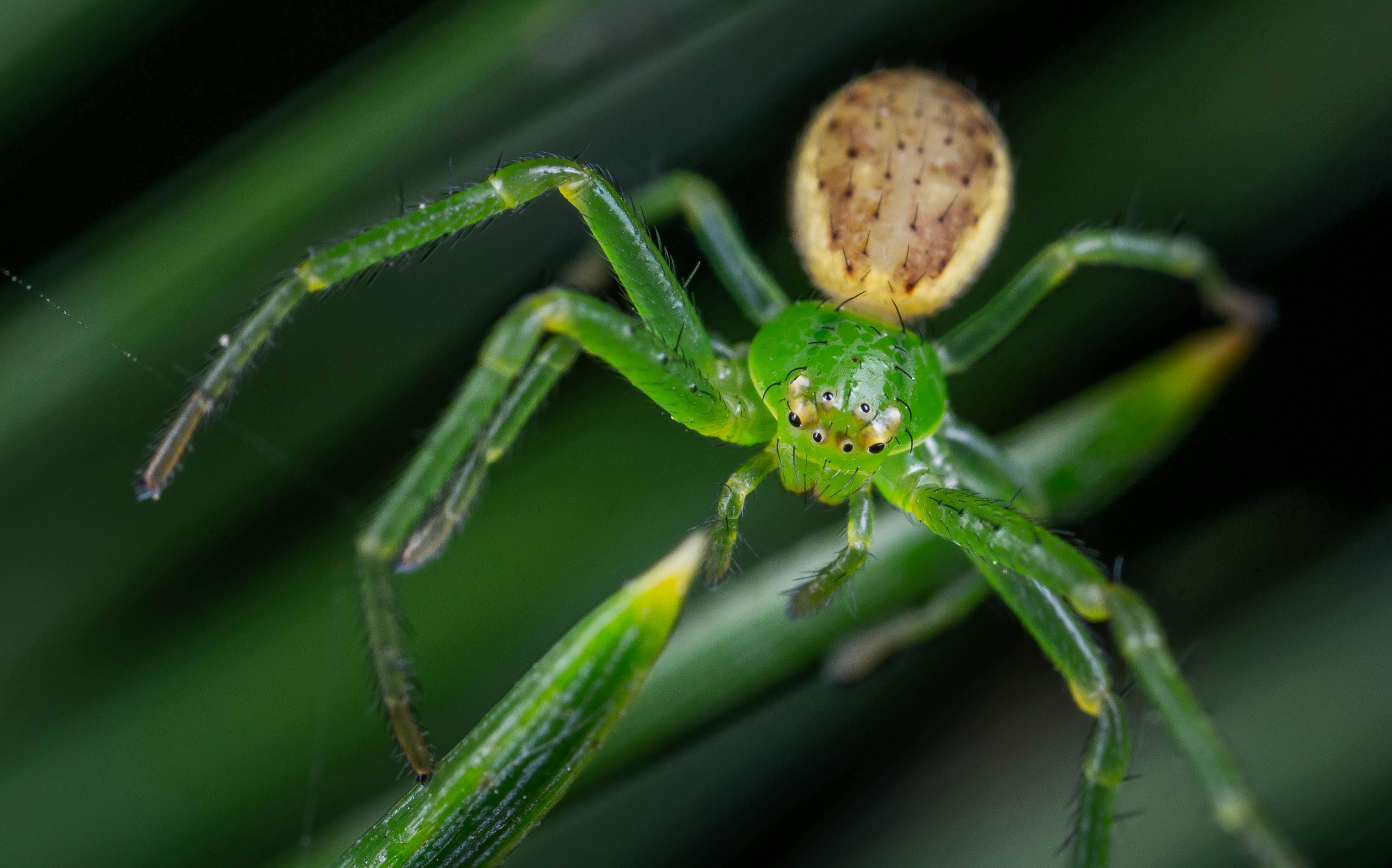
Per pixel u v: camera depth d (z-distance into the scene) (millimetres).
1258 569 56
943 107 58
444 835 52
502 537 55
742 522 56
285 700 54
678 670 54
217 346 54
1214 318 57
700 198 58
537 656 54
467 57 56
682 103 57
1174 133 57
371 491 55
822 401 56
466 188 55
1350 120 56
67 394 54
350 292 55
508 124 56
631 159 57
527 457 55
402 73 56
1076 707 56
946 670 56
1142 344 57
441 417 54
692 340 56
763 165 58
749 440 57
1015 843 55
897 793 56
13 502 54
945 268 58
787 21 57
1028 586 55
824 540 56
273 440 55
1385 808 54
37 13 55
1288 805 54
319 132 55
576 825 55
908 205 58
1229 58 57
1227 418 56
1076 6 57
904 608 55
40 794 54
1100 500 56
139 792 54
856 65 57
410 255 55
